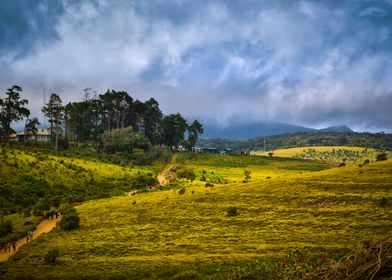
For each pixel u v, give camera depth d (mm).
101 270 43500
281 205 71188
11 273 43469
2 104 154250
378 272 6367
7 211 82812
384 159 100375
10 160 108000
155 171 156750
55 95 175750
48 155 134250
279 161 198000
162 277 38469
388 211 59250
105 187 114000
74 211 77125
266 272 23844
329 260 7918
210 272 36875
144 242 57688
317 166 184500
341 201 67750
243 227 61812
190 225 65875
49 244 58594
